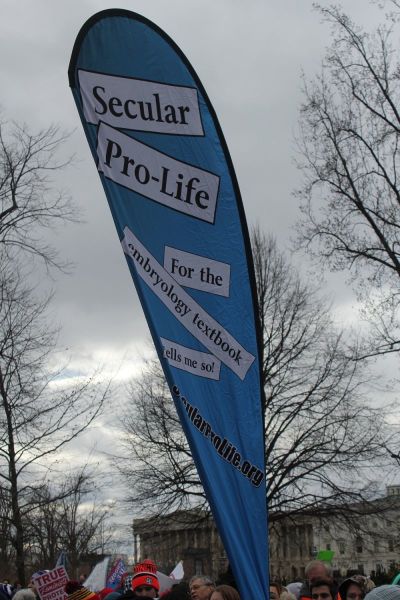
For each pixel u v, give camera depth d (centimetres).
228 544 685
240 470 704
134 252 734
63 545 3575
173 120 753
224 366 722
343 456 2867
